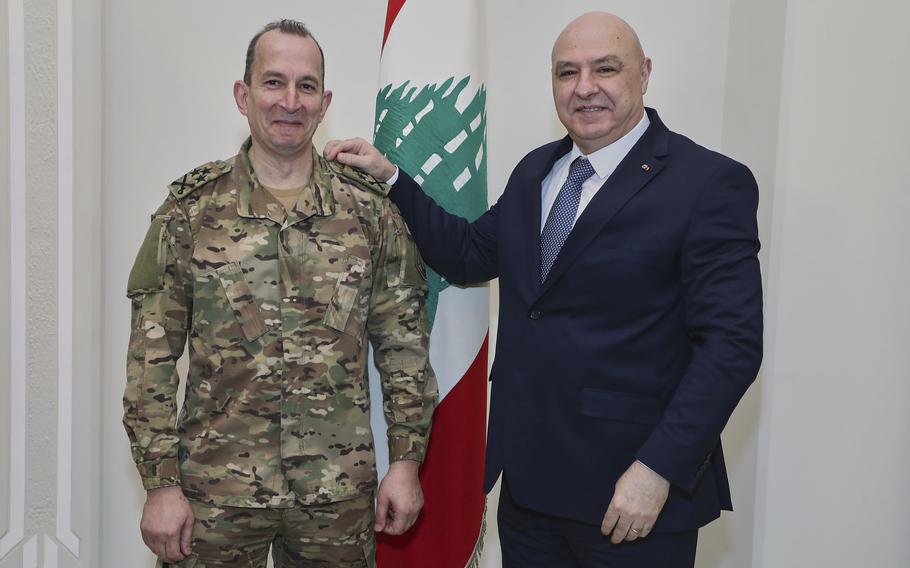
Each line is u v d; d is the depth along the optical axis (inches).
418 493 63.1
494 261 68.9
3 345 79.4
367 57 91.6
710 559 95.2
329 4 90.7
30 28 79.0
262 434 58.2
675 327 57.4
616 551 58.1
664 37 94.5
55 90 81.2
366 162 64.6
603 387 57.2
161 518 56.8
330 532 60.1
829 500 86.0
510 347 61.9
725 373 52.6
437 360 71.4
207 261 58.2
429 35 72.0
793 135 82.7
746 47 90.0
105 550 89.9
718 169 56.2
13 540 81.6
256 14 89.3
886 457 85.6
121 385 89.1
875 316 84.4
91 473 85.4
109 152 87.7
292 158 60.6
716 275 54.2
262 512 58.7
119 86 87.4
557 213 61.2
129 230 88.7
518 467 60.2
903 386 84.9
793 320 84.3
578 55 59.0
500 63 94.0
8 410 80.4
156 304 58.2
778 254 83.8
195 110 89.0
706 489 58.2
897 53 82.1
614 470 57.0
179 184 59.2
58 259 82.7
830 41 82.0
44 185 81.3
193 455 58.4
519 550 64.5
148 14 87.3
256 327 58.2
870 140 82.9
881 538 86.4
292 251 59.3
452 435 71.2
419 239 66.8
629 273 56.6
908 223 83.5
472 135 72.2
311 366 59.1
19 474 81.5
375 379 71.1
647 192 57.5
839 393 85.0
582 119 59.6
